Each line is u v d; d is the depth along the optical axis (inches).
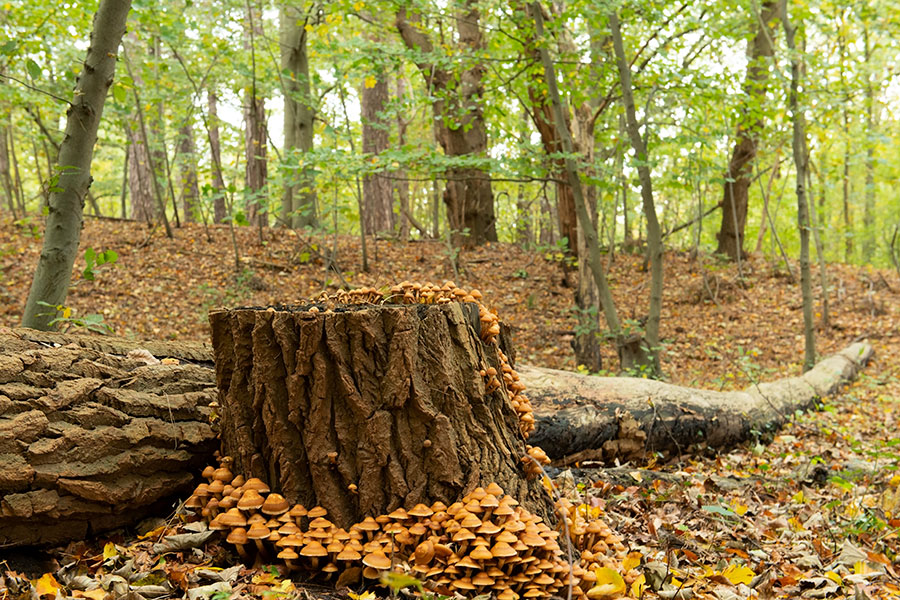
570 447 205.6
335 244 486.0
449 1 361.7
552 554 105.9
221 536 117.0
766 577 132.9
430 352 117.1
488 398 124.6
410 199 1062.4
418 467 113.5
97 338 139.6
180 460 128.1
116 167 1051.3
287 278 508.1
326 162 339.6
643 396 227.5
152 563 111.0
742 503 183.8
